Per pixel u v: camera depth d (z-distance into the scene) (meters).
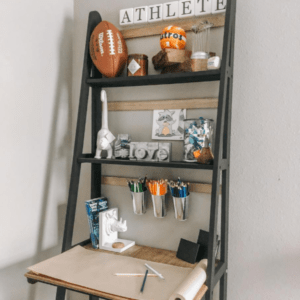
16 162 1.31
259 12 1.23
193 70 1.20
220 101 1.09
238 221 1.28
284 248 1.21
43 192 1.46
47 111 1.47
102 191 1.57
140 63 1.31
